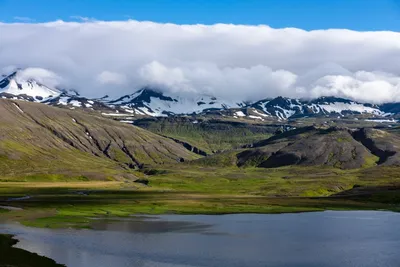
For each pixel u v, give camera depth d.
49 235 110.31
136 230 122.62
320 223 142.50
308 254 92.00
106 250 92.81
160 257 87.31
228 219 152.50
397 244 103.94
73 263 80.25
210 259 86.38
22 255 82.56
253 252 93.44
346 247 100.00
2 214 151.88
